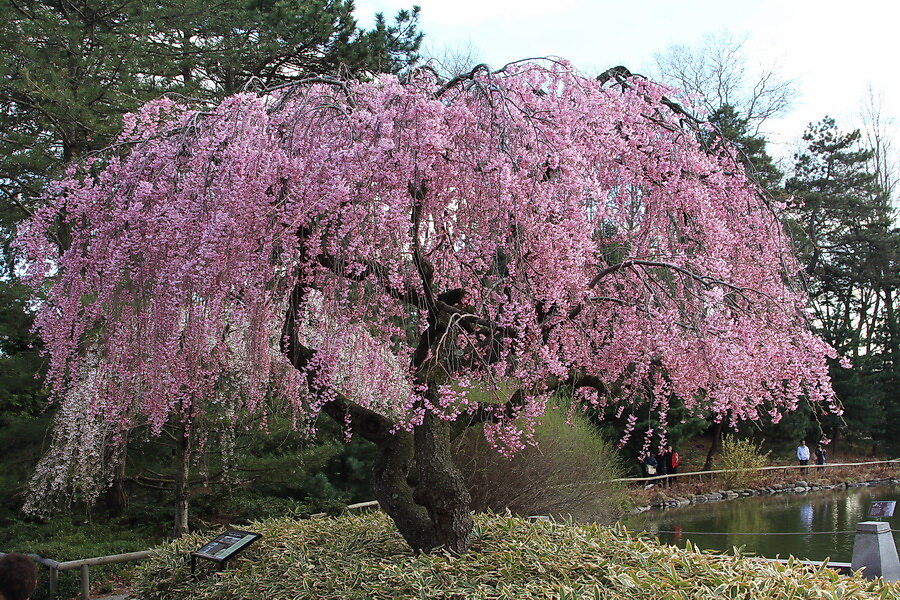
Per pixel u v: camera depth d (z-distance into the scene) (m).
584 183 4.25
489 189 4.08
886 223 22.98
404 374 4.64
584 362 5.43
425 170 4.14
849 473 20.08
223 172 4.36
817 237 21.20
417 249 4.50
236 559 5.23
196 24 11.38
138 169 4.82
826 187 24.33
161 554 5.73
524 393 4.71
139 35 10.26
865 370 23.67
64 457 7.50
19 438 8.84
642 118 4.89
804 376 4.62
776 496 16.66
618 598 3.68
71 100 8.73
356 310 4.44
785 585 3.89
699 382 4.91
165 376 4.98
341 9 12.23
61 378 4.98
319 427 10.05
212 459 9.30
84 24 10.30
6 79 9.01
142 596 5.37
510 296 4.48
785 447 21.12
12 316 8.91
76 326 4.84
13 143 9.08
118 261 4.52
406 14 13.00
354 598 4.06
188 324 4.74
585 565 4.21
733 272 5.16
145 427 8.13
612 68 5.34
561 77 4.70
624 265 4.74
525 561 4.31
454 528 4.54
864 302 26.72
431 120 3.98
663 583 3.84
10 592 3.02
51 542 7.99
